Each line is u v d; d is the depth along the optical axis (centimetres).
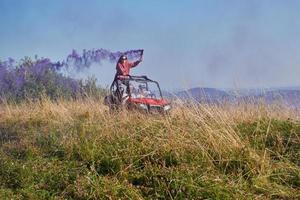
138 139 1609
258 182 1295
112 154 1493
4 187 1388
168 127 1622
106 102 2638
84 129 1770
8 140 1978
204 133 1551
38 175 1430
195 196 1221
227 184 1277
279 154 1463
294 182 1317
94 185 1297
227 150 1452
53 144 1717
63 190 1342
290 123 1670
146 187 1301
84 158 1522
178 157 1427
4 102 3275
